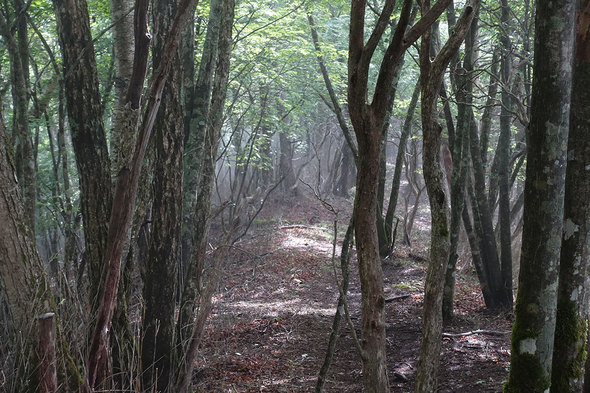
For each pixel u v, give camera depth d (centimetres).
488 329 767
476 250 869
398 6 940
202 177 522
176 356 480
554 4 296
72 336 338
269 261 1307
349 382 628
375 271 243
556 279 314
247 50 1249
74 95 478
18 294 321
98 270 470
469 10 244
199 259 450
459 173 783
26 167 669
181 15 265
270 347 742
